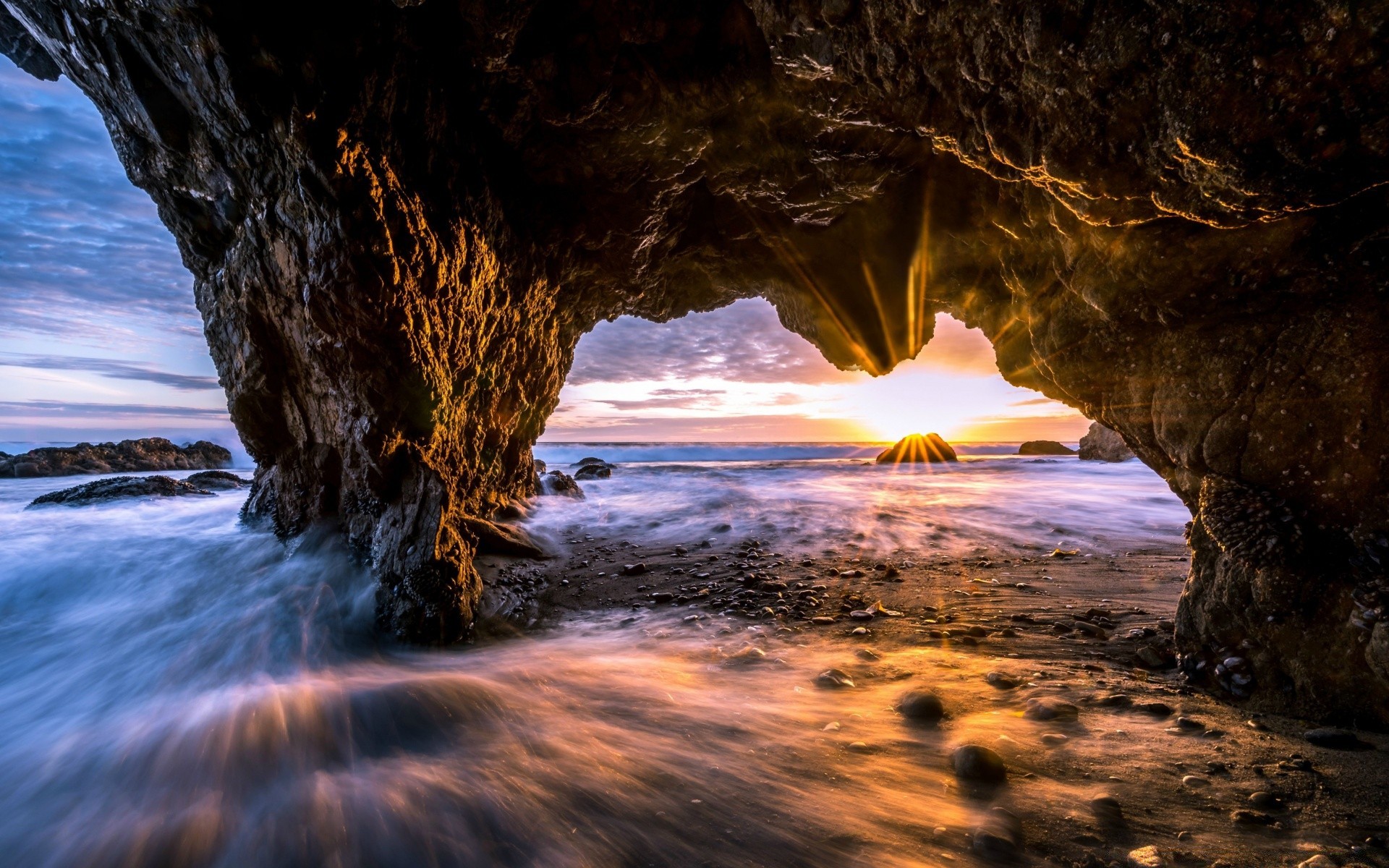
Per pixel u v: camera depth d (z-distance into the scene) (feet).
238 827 7.55
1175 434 10.44
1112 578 18.49
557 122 15.66
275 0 11.00
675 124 15.88
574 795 7.60
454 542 16.12
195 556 19.43
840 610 16.07
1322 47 6.09
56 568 18.95
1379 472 8.21
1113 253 10.44
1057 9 7.65
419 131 14.06
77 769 9.08
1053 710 9.07
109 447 61.52
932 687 10.43
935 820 6.64
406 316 14.37
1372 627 8.05
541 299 20.97
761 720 9.43
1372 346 8.20
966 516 31.58
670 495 40.63
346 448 17.12
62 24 12.31
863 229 20.15
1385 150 6.44
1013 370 17.93
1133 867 5.73
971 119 9.91
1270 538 8.98
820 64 11.28
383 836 7.11
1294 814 6.43
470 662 13.20
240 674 12.75
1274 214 7.79
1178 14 6.77
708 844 6.52
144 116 13.17
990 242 16.35
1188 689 9.96
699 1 13.09
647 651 13.25
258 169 13.28
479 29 13.34
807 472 66.90
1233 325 9.45
